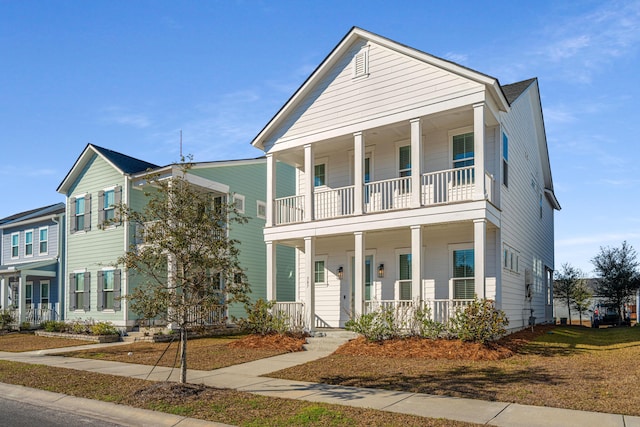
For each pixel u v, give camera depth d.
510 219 17.28
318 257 19.72
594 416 7.04
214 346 16.22
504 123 16.86
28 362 14.16
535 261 22.97
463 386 9.12
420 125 15.33
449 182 16.52
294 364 12.36
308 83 17.39
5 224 30.22
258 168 25.75
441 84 14.93
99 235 23.77
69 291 24.98
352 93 16.73
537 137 24.39
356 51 16.77
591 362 11.03
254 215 25.22
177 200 9.69
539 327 21.02
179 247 9.32
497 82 14.10
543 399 7.98
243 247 24.27
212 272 9.80
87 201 24.52
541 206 25.78
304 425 7.08
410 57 15.55
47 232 28.02
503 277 15.96
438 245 16.92
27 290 28.84
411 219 14.95
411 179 15.20
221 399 8.77
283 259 26.41
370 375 10.55
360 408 7.85
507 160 17.09
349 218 16.25
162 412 8.16
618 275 31.25
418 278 14.58
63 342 19.81
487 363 11.27
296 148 17.98
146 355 14.90
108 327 20.66
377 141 18.25
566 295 36.22
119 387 10.14
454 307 14.73
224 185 23.47
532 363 11.06
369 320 14.45
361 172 16.33
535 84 21.98
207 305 9.41
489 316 12.91
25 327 25.44
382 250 18.17
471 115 15.35
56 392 10.02
